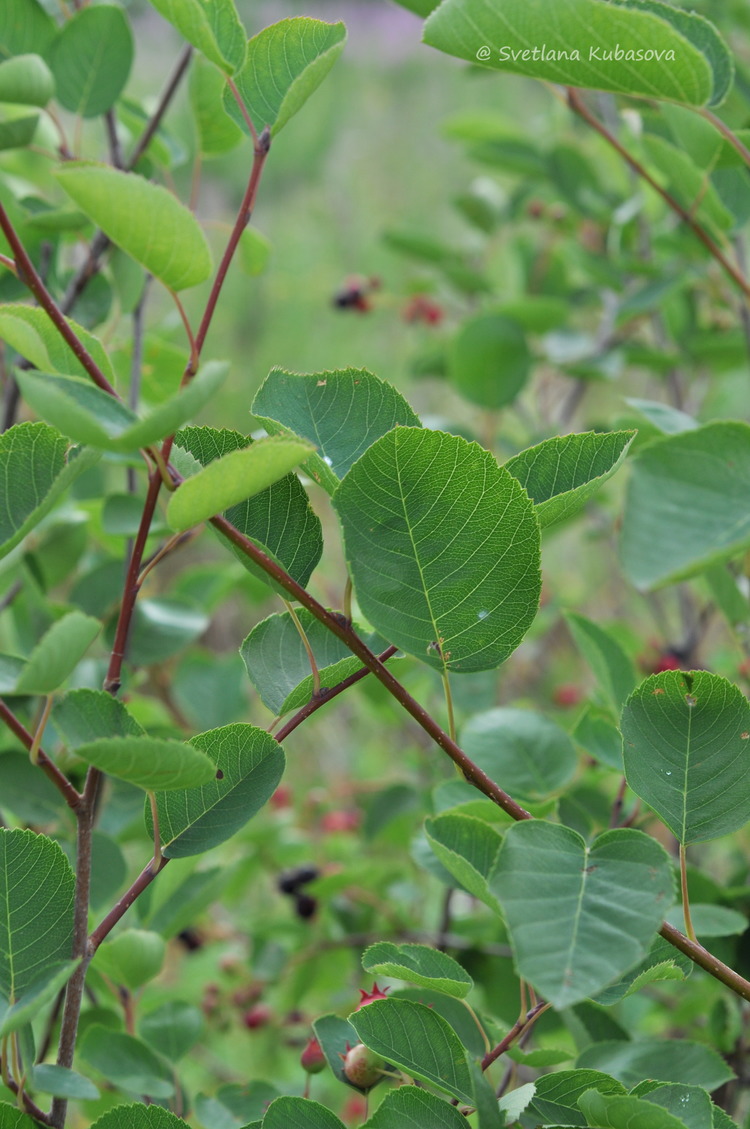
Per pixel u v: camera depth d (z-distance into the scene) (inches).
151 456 19.2
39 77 23.1
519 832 19.0
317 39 20.7
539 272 47.0
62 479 19.5
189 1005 25.1
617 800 24.4
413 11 24.9
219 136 27.4
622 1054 22.3
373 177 102.2
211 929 38.4
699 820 20.1
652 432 25.5
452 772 34.3
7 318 19.0
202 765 19.1
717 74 22.8
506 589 19.8
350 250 93.7
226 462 18.8
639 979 19.8
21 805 26.2
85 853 19.7
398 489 19.6
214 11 20.0
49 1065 19.9
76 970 19.8
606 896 18.7
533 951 18.3
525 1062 21.0
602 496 40.9
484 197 47.8
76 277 27.2
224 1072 36.6
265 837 37.0
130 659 27.8
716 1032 25.1
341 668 20.4
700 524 23.7
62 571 31.1
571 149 41.9
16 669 19.7
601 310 46.9
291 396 20.6
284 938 39.1
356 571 19.7
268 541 20.3
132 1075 23.4
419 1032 20.3
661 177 34.1
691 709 20.3
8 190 27.4
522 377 38.5
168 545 19.7
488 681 32.2
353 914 36.2
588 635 24.6
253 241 28.9
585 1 21.3
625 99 29.7
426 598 19.9
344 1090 34.5
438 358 45.9
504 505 19.6
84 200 18.7
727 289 35.9
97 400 19.1
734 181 27.8
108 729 19.4
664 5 22.9
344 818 41.6
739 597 25.5
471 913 32.2
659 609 38.2
